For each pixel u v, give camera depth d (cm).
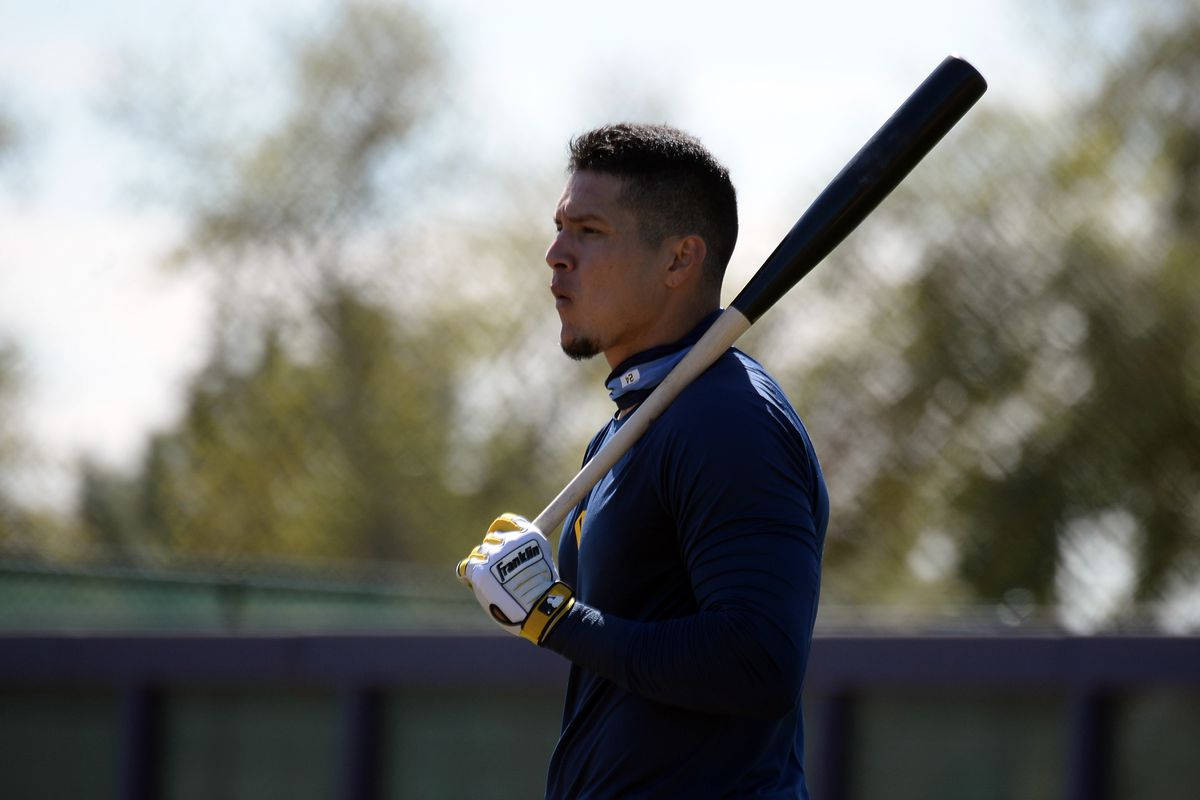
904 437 5256
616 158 846
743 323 814
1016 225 5238
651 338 852
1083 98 5253
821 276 5281
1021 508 5125
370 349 6084
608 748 798
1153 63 5188
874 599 5356
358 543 6016
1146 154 5222
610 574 795
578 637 764
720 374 796
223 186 6041
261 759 2152
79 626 2552
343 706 2119
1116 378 5134
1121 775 1767
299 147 6066
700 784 780
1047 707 1819
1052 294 5184
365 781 2084
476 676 2055
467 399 6006
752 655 714
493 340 5966
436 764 2078
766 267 835
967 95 848
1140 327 5125
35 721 2259
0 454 5684
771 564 730
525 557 782
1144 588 5169
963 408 5234
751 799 782
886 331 5284
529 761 2034
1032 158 5238
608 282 841
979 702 1852
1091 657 1791
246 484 6034
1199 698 1736
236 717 2173
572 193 855
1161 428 5131
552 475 5944
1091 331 5159
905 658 1884
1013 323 5191
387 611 2811
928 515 5350
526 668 2031
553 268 859
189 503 6009
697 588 747
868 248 5269
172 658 2197
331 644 2130
